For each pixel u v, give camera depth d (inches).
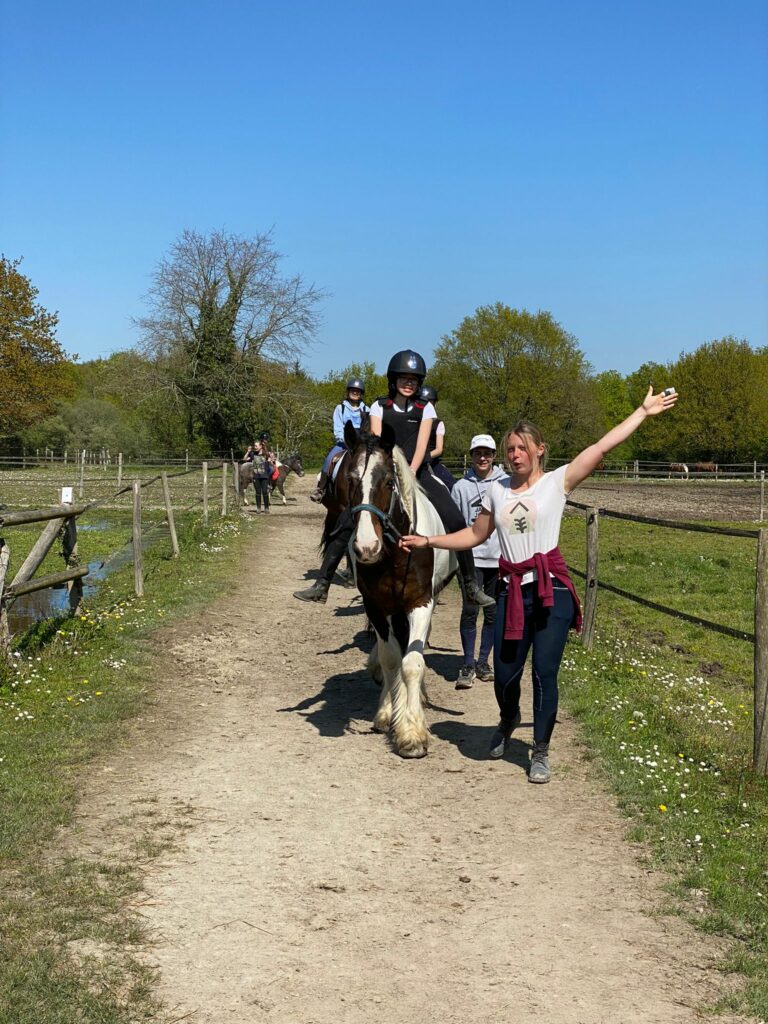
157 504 975.6
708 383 2566.4
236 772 217.0
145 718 256.8
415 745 225.8
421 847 177.8
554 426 2428.6
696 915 151.9
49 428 2202.3
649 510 1093.1
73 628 339.9
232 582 488.4
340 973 134.0
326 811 194.5
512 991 130.2
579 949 141.6
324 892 158.7
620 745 231.3
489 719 261.1
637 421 194.5
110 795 199.9
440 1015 124.4
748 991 129.8
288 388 1952.5
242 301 1902.1
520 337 2449.6
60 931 142.3
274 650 348.2
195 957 137.3
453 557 258.2
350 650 349.7
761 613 211.6
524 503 199.0
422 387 298.5
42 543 326.0
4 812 185.0
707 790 205.5
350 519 216.5
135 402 1888.5
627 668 321.1
